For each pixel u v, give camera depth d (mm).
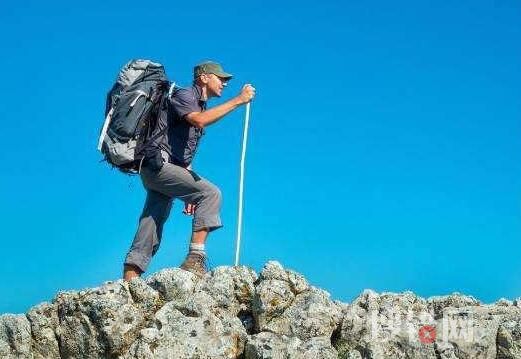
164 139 11469
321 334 10195
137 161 11430
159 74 11633
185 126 11625
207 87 11828
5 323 10766
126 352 10234
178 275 10805
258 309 10430
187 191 11562
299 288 10641
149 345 9930
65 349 10594
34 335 10695
